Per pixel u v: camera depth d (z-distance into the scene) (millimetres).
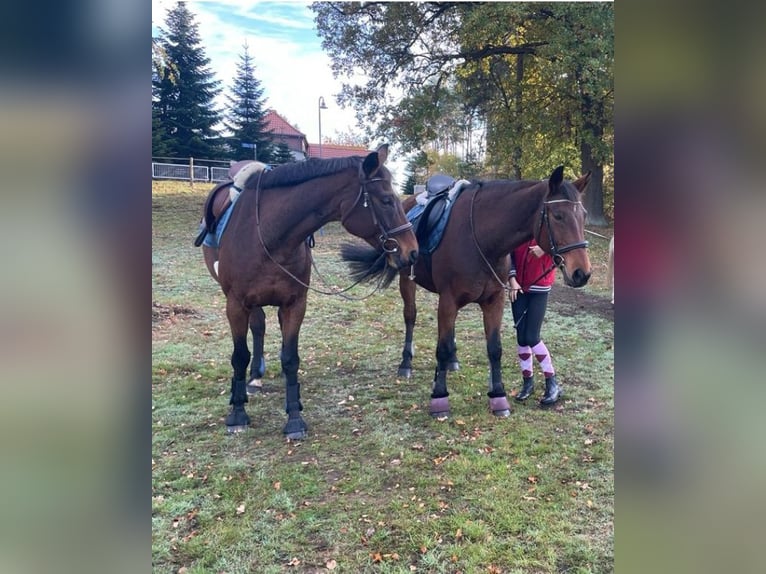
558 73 10906
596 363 4793
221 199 3834
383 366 4812
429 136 13172
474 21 10719
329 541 2379
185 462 3080
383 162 3172
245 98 21078
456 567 2197
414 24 12422
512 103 13156
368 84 13289
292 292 3361
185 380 4426
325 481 2873
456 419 3627
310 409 3852
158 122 17781
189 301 6852
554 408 3807
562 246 3039
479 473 2920
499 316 3658
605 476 2865
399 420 3637
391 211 3146
